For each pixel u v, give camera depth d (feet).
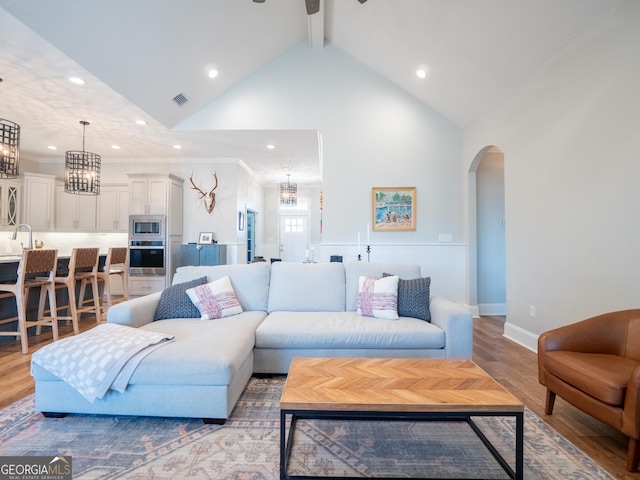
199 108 15.33
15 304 11.57
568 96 8.89
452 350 7.60
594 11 7.82
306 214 29.96
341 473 4.79
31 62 9.79
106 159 20.57
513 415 4.30
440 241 15.69
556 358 6.11
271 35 13.69
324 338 7.75
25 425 5.93
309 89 15.60
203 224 20.61
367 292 9.05
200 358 5.94
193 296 8.77
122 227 20.38
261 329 7.93
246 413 6.41
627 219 7.15
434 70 13.11
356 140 15.70
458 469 4.90
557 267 9.33
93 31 9.11
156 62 11.34
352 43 14.70
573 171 8.72
